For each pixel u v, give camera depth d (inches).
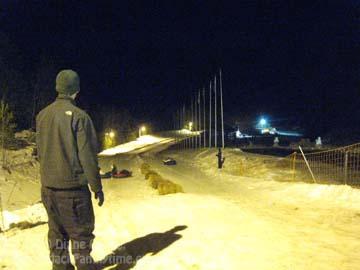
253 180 859.4
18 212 478.0
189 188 784.9
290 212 391.9
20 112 1862.7
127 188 843.4
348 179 908.6
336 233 298.4
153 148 2824.8
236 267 225.6
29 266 245.0
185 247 267.7
